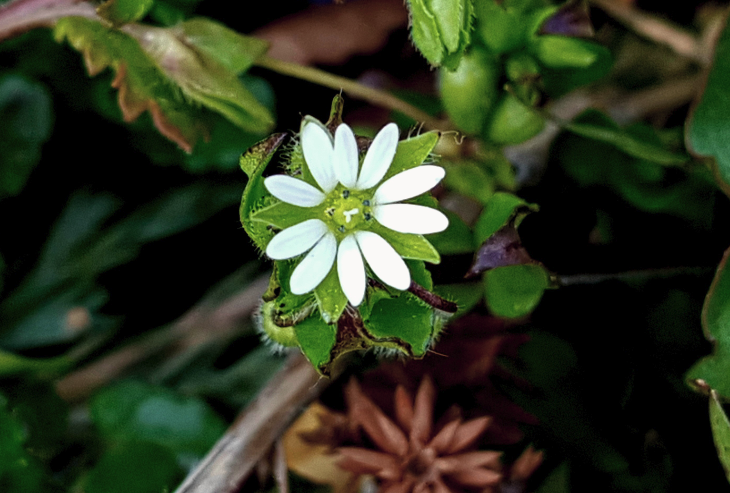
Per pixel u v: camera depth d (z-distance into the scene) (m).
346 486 0.11
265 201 0.10
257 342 0.12
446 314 0.10
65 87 0.12
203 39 0.11
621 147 0.11
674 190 0.12
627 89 0.13
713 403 0.10
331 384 0.11
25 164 0.12
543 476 0.11
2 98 0.12
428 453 0.11
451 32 0.10
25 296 0.12
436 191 0.11
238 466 0.11
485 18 0.11
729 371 0.10
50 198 0.13
